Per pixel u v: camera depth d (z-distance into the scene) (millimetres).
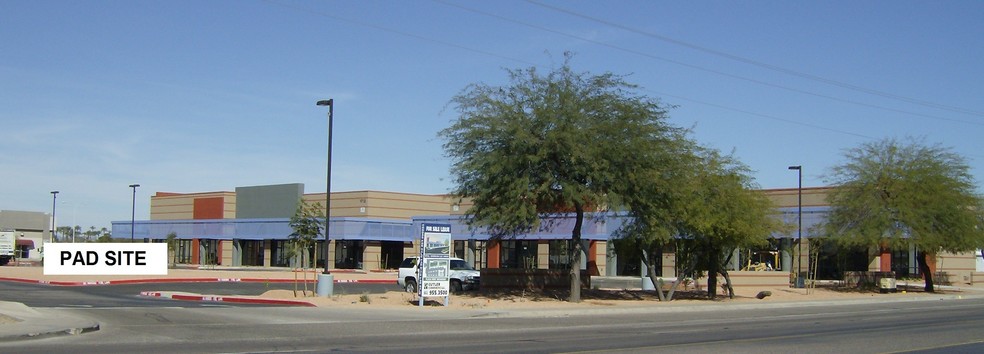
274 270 70875
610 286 53281
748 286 49406
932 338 21625
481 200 33969
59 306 28438
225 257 84188
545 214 37031
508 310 30375
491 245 54531
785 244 63312
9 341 18516
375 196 81062
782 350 18453
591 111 32531
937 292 51344
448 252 31719
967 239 48250
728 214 37188
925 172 48781
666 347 18844
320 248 80000
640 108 32656
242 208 88688
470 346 18781
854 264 66750
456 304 32938
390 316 27562
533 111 32156
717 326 25812
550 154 32438
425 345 18906
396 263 80500
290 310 28938
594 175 31703
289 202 84562
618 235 39188
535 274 41188
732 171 38219
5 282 45531
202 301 33719
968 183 49125
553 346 18906
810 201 67812
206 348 17609
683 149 34938
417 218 79438
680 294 42875
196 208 91438
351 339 20172
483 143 33188
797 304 39344
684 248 39812
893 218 48500
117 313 26047
